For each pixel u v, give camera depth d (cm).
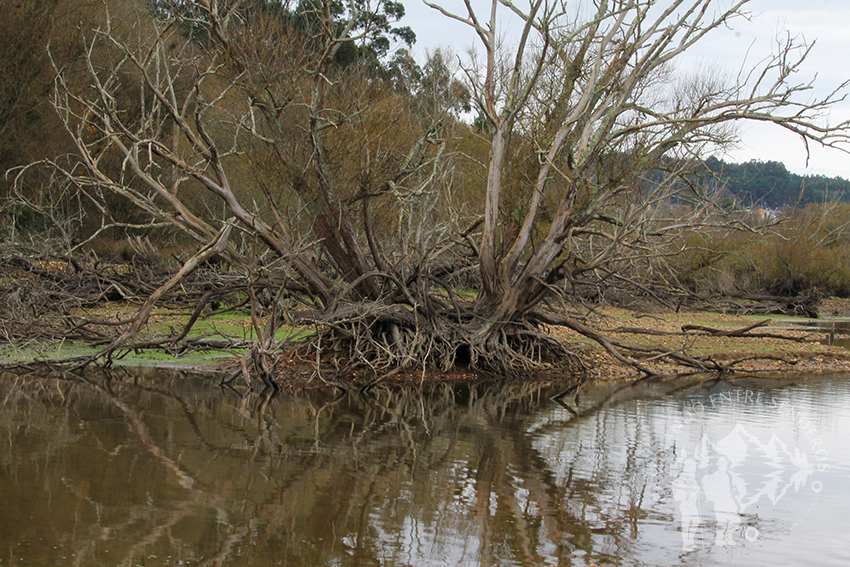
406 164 1816
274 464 962
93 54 2853
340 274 1841
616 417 1362
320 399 1467
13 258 2273
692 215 1938
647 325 2903
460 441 1132
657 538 747
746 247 4456
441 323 1873
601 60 1889
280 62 1648
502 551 698
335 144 1692
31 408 1234
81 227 3058
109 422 1153
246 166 1861
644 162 1792
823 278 4450
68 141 2920
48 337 1706
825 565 681
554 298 2262
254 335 2027
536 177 1952
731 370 2092
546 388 1733
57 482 845
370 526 752
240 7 1803
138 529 719
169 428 1130
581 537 743
